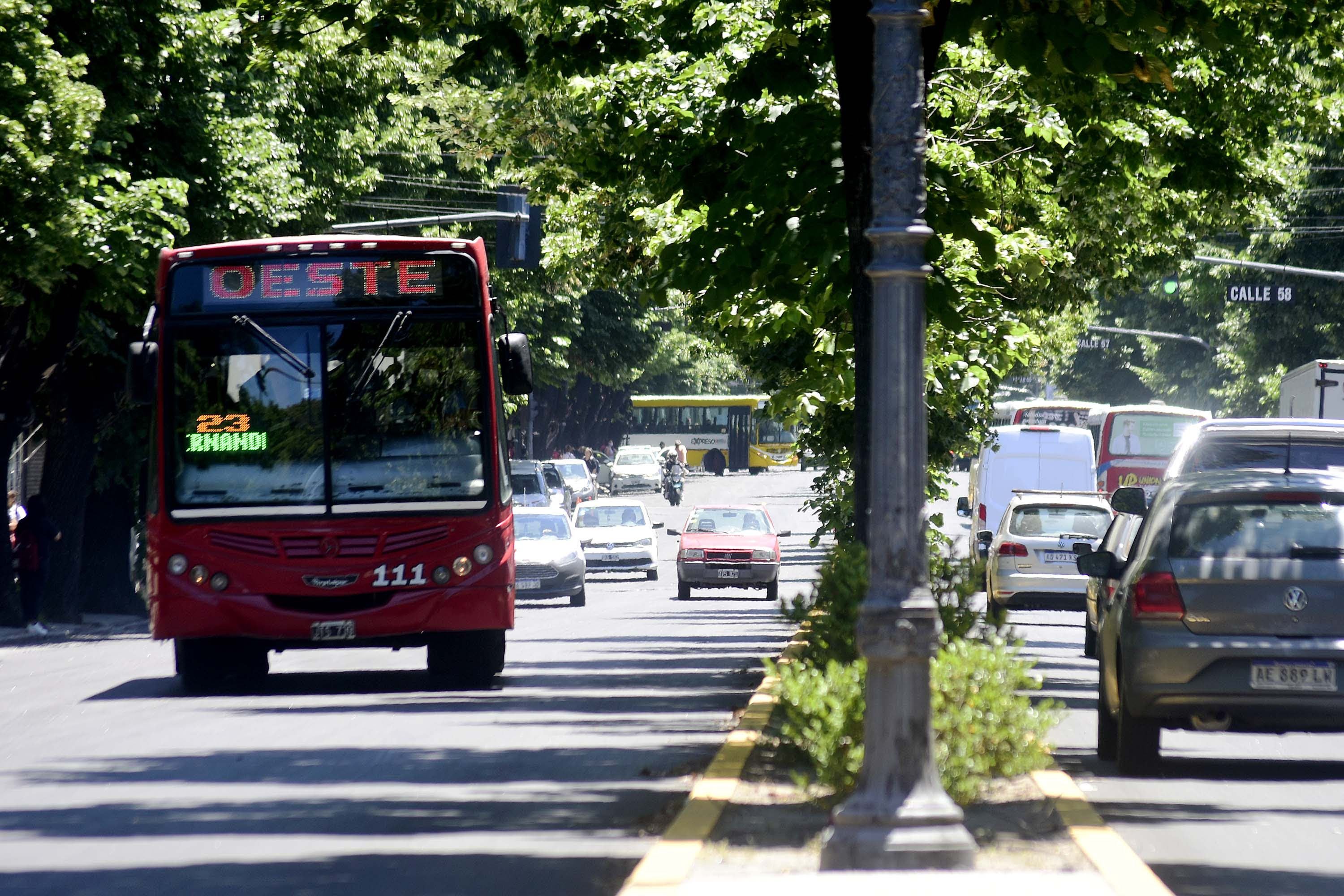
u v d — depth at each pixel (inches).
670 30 2650.1
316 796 1599.4
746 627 4146.2
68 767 1800.0
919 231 1137.4
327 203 4992.6
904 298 1136.2
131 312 4288.9
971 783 1364.4
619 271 4163.4
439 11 2191.2
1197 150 2938.0
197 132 4439.0
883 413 1130.0
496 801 1572.3
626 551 6717.5
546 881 1221.7
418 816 1492.4
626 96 2679.6
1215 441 2891.2
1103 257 3853.3
